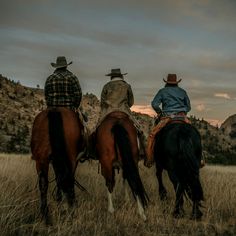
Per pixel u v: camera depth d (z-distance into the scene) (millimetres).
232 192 9570
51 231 6457
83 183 10305
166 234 6598
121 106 8203
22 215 6883
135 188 6898
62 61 8289
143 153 8094
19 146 132250
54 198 8273
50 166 12953
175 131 7586
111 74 8500
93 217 7445
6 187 8562
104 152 7316
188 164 7141
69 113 7328
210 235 6629
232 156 103375
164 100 8469
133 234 6562
